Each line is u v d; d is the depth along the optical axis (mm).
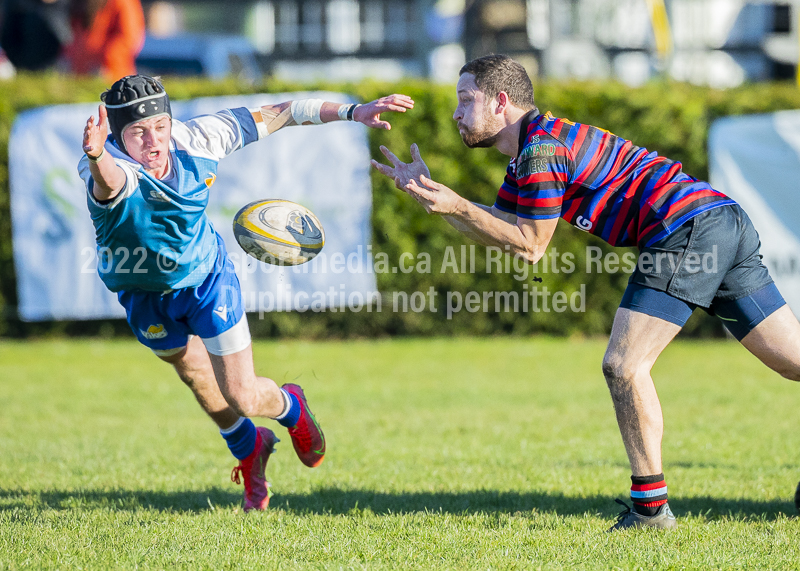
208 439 23922
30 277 40906
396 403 29062
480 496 17188
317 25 96062
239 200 39312
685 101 41531
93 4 48281
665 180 14477
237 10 95125
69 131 40438
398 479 18812
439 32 95562
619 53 82938
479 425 25375
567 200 14812
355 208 40125
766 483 18172
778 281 40781
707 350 40531
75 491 17844
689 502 16797
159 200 13367
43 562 12609
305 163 39688
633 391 14320
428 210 14422
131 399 30312
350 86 41000
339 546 13570
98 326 43281
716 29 87125
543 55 81750
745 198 41281
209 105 40812
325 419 26406
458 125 15242
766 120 40875
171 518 15469
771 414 26422
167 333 15039
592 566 12523
